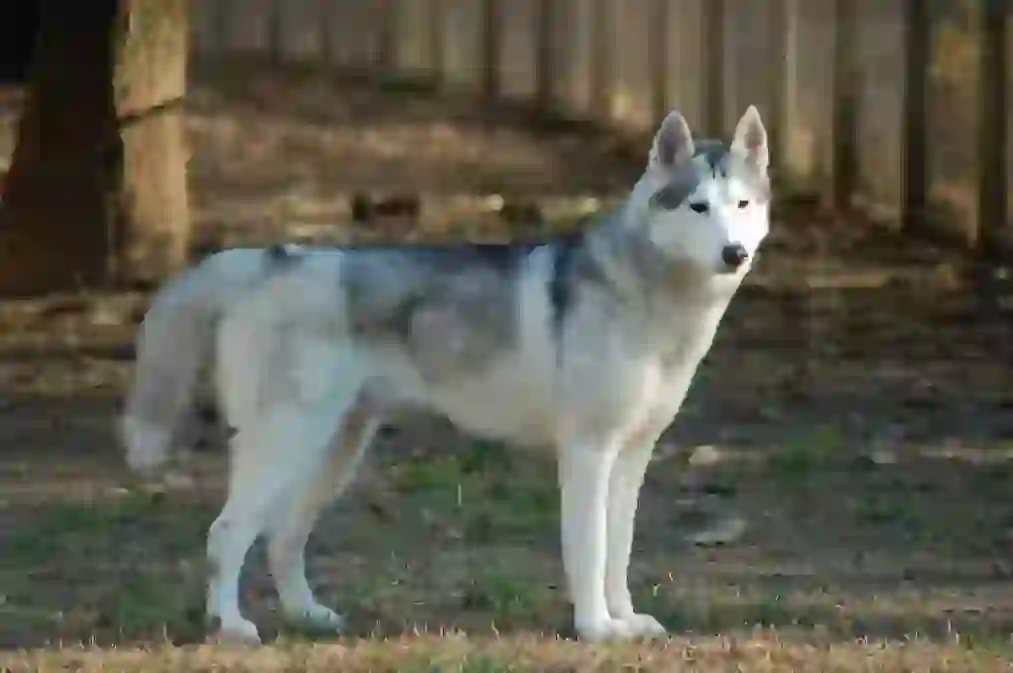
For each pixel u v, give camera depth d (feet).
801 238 130.21
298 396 50.31
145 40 110.01
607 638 49.93
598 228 50.47
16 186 110.52
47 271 109.40
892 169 136.26
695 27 160.56
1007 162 122.52
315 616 53.36
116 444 79.77
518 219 137.39
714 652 49.01
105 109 109.91
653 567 60.90
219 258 52.16
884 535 65.31
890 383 91.66
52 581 58.80
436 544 63.98
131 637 51.62
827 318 106.93
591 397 49.57
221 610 50.75
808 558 62.18
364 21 204.54
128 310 104.47
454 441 79.77
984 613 54.95
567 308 49.83
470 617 54.08
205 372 52.42
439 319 50.78
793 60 146.41
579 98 180.45
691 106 161.79
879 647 49.67
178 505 69.62
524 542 64.18
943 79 129.39
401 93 189.57
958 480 73.41
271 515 51.19
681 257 48.67
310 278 50.85
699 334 50.06
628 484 51.72
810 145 145.18
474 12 194.08
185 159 114.62
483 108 183.62
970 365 95.35
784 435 81.10
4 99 157.69
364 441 53.42
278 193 147.02
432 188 150.41
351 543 64.18
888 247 127.24
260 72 197.06
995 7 119.03
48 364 94.02
